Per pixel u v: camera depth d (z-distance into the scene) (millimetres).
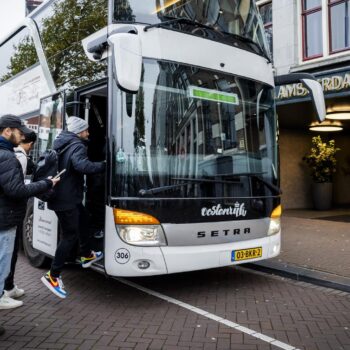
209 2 5836
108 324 4664
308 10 12570
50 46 7254
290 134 15852
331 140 15641
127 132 4980
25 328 4531
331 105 12203
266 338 4340
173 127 5199
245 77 5922
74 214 5160
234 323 4742
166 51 5281
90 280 6387
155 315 4961
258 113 5996
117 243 4863
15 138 4230
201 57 5543
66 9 6812
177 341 4242
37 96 7605
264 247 5742
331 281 6199
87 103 6027
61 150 5234
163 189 4992
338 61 11367
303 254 8039
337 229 10891
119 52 4410
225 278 6688
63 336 4332
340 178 17203
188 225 5078
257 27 6402
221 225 5324
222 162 5469
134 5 5324
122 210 4852
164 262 4918
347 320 4871
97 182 6168
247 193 5637
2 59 9828
